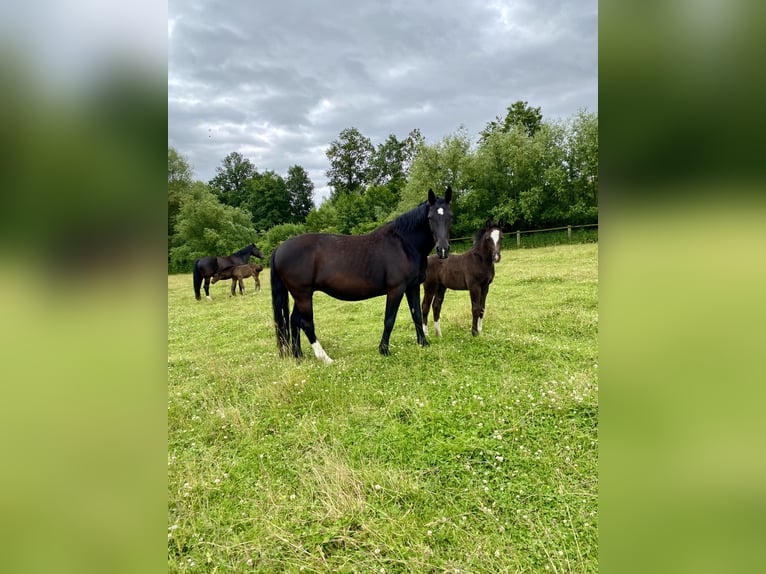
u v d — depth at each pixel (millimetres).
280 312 4742
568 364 3797
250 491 2289
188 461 2590
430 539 1863
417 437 2719
